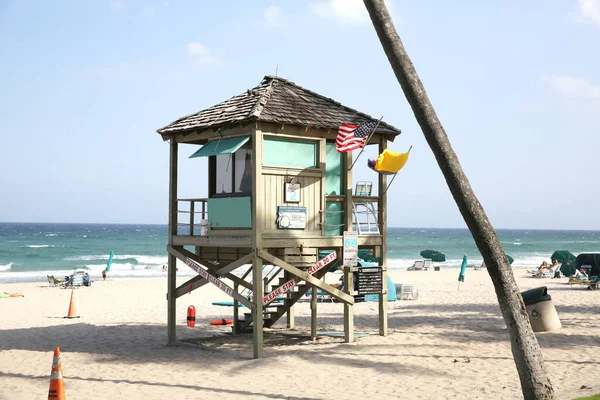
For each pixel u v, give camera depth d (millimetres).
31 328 19609
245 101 15461
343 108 16547
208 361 13930
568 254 43781
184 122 16078
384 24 8922
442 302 25578
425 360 13492
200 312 23875
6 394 11250
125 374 12836
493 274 8617
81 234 145875
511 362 13195
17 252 80938
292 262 14688
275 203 14383
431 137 8727
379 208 16562
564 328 17156
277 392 10945
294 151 14867
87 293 32500
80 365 13883
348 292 15859
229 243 14609
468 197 8602
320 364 13172
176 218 16359
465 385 11227
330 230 15625
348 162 15742
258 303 13906
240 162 14953
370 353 14328
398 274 47781
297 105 15344
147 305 26578
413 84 8797
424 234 198625
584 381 11203
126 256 77000
